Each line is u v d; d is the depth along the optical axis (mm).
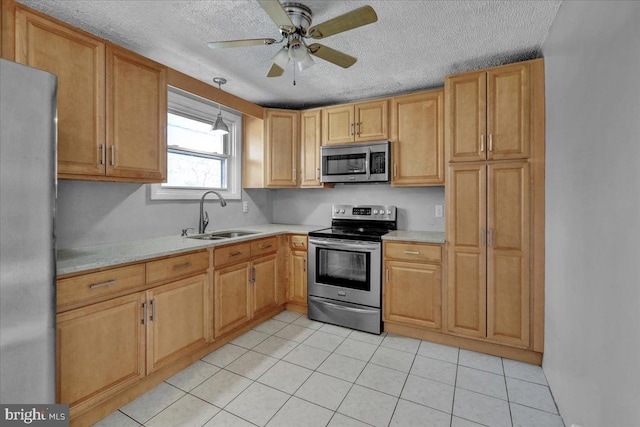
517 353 2279
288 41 1796
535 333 2176
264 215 3873
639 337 928
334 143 3240
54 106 1193
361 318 2777
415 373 2098
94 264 1579
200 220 2852
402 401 1801
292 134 3436
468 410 1724
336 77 2822
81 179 1784
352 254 2848
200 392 1878
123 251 1946
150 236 2561
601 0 1206
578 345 1431
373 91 3186
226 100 2904
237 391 1890
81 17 1855
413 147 2848
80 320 1535
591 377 1277
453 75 2424
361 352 2391
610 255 1121
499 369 2154
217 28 1995
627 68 1009
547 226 2062
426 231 3145
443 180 2729
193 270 2170
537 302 2174
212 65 2549
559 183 1770
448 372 2113
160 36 2088
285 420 1644
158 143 2182
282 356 2320
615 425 1074
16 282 1092
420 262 2572
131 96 1997
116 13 1821
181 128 2904
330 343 2541
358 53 2354
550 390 1902
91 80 1776
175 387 1929
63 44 1648
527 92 2197
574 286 1495
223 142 3344
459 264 2422
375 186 3424
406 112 2875
